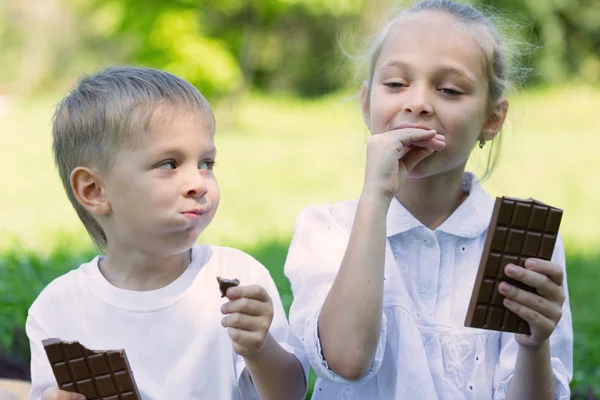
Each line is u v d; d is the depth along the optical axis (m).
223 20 18.47
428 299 2.65
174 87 2.38
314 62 24.77
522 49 3.03
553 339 2.64
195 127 2.34
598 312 5.54
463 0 3.24
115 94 2.35
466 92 2.53
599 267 6.82
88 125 2.36
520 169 13.06
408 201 2.71
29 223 8.98
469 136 2.55
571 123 18.00
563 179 12.34
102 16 17.39
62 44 32.38
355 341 2.29
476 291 2.26
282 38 24.45
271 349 2.27
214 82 17.16
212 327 2.45
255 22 18.92
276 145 16.52
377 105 2.58
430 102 2.50
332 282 2.57
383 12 3.11
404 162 2.49
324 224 2.74
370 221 2.35
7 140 17.56
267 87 24.88
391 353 2.58
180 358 2.43
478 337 2.62
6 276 5.33
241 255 2.58
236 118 18.62
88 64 32.12
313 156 15.14
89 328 2.45
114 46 31.66
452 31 2.55
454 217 2.69
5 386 3.10
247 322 2.12
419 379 2.51
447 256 2.69
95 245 2.61
